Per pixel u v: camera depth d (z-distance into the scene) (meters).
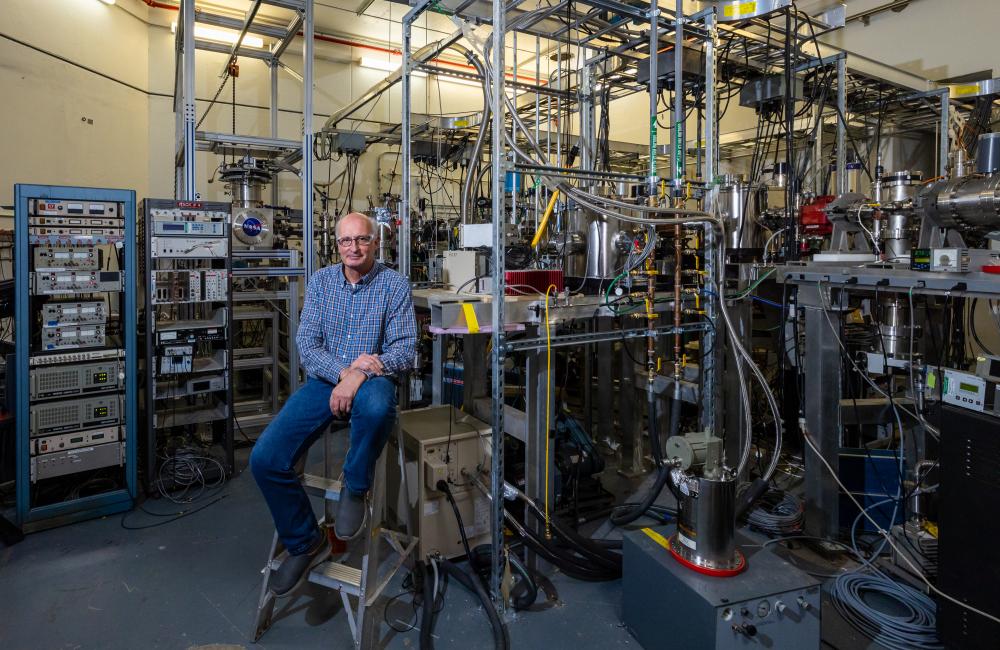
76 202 2.73
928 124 5.31
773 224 3.47
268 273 3.53
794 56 3.31
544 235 3.14
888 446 3.01
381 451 1.91
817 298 2.42
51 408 2.66
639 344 3.24
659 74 3.12
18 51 4.00
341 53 6.14
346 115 5.50
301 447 1.91
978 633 1.70
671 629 1.72
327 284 2.16
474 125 4.68
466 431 2.33
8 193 3.99
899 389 3.19
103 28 4.68
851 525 2.62
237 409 4.20
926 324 2.81
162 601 2.10
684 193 2.45
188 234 3.06
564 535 2.18
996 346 4.79
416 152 5.16
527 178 4.44
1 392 2.85
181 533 2.63
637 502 2.90
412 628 1.96
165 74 5.29
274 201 5.63
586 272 2.68
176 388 3.09
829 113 4.72
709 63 2.61
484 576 2.19
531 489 2.31
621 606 2.03
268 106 5.86
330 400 1.89
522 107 5.20
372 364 1.94
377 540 1.96
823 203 3.30
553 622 1.99
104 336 2.88
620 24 3.07
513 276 2.32
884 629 1.89
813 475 2.47
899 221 2.57
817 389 2.44
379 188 6.52
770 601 1.61
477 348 2.68
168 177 5.34
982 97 4.28
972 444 1.71
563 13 3.11
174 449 3.21
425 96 6.75
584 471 2.76
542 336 2.20
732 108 5.98
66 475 2.84
